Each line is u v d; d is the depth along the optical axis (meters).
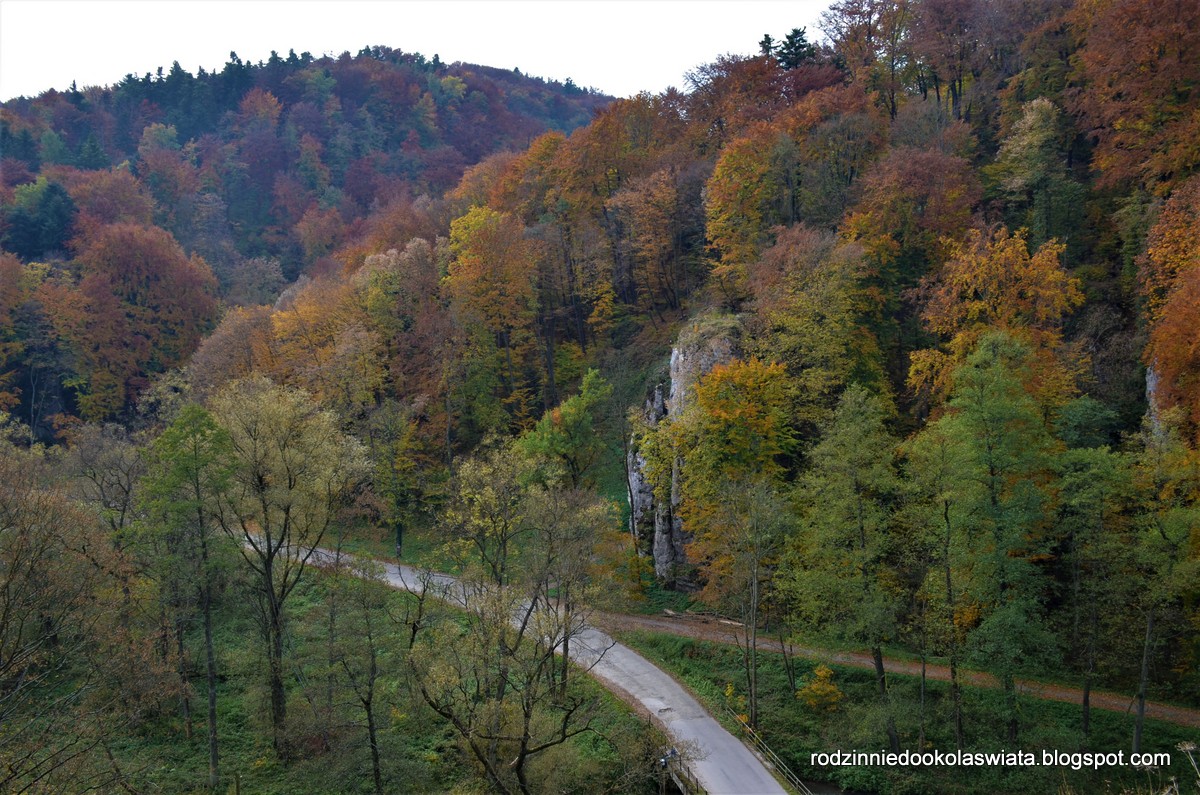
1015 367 37.47
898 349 50.03
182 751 32.97
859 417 35.94
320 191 130.50
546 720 31.47
